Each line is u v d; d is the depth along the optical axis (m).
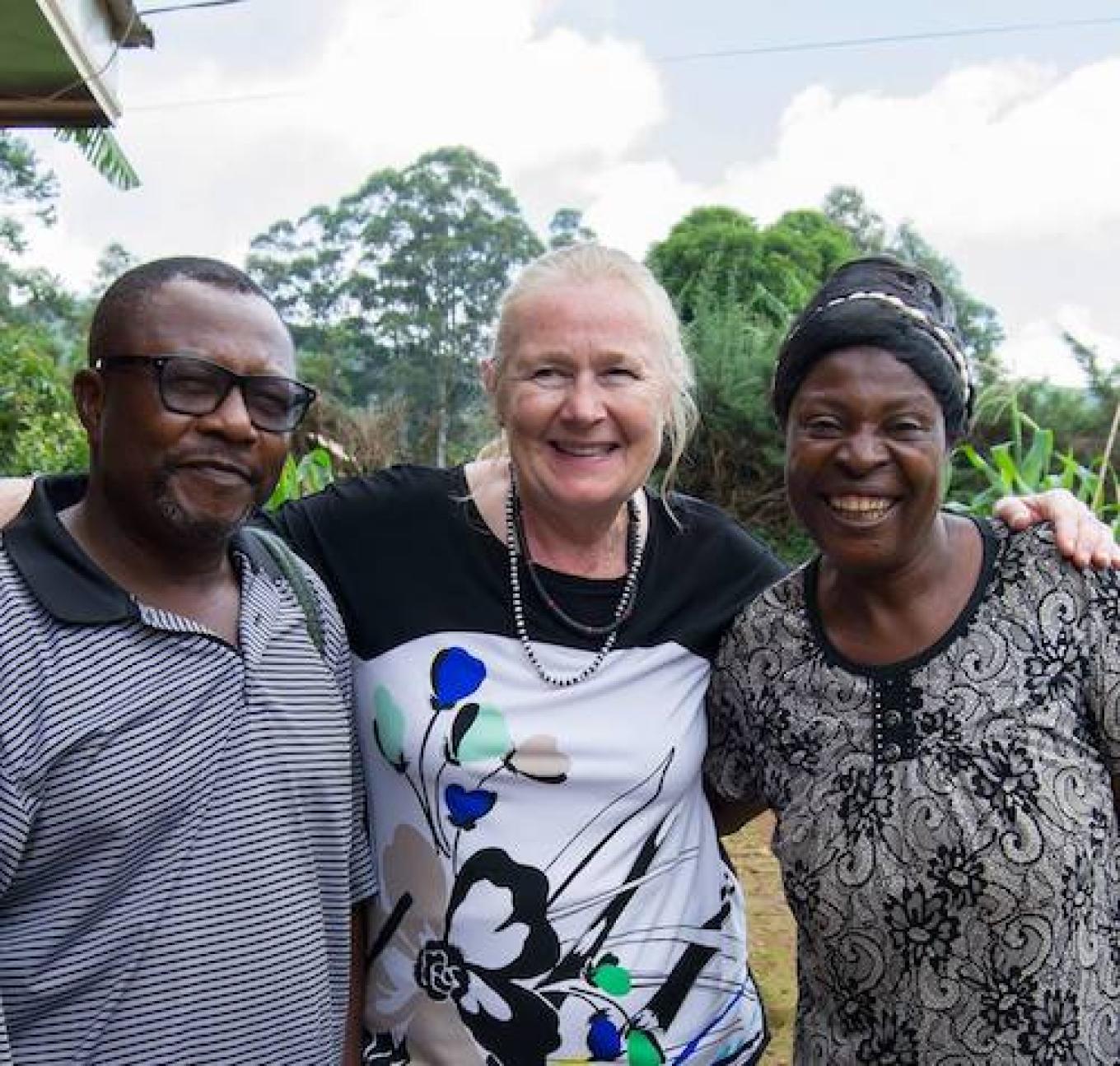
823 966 1.98
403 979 2.21
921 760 1.88
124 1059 1.65
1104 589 1.88
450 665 2.21
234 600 1.88
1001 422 9.66
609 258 2.24
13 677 1.60
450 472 2.39
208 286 1.78
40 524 1.72
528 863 2.17
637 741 2.22
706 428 12.17
